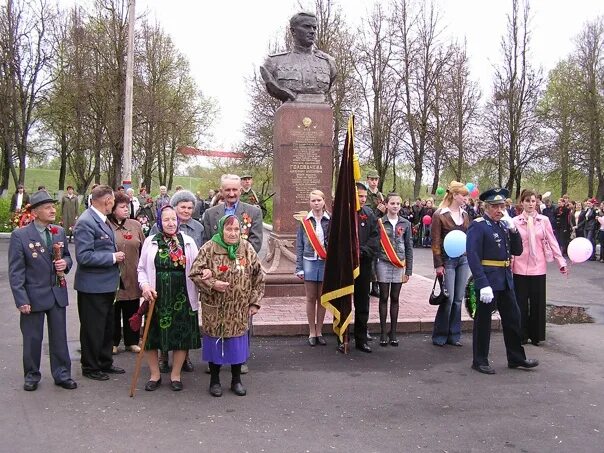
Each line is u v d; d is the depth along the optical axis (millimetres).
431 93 35219
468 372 6496
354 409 5301
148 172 35938
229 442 4539
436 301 7410
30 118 34562
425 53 35000
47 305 5691
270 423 4941
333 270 7102
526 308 7750
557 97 38656
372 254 7246
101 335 6109
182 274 5711
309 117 10117
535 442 4617
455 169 36344
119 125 30625
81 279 6027
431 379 6230
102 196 6105
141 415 5094
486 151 35594
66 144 38094
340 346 7297
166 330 5652
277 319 8242
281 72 10320
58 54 33250
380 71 35531
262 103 35344
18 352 7082
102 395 5605
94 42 30859
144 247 5742
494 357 7152
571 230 20891
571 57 37906
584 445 4570
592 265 17688
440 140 34844
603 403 5531
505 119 35250
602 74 35812
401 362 6859
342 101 33250
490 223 6559
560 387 6000
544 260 7750
